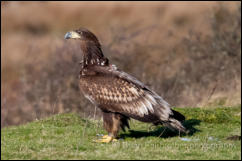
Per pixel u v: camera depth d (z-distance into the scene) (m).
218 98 16.77
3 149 10.02
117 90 10.41
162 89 19.48
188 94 18.52
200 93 18.52
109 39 22.00
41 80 21.33
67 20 35.38
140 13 34.44
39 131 12.05
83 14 36.31
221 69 20.02
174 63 21.73
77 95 20.12
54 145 10.33
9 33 33.47
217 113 13.66
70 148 9.98
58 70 21.19
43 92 20.86
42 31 34.59
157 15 33.69
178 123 10.49
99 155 9.15
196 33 22.77
